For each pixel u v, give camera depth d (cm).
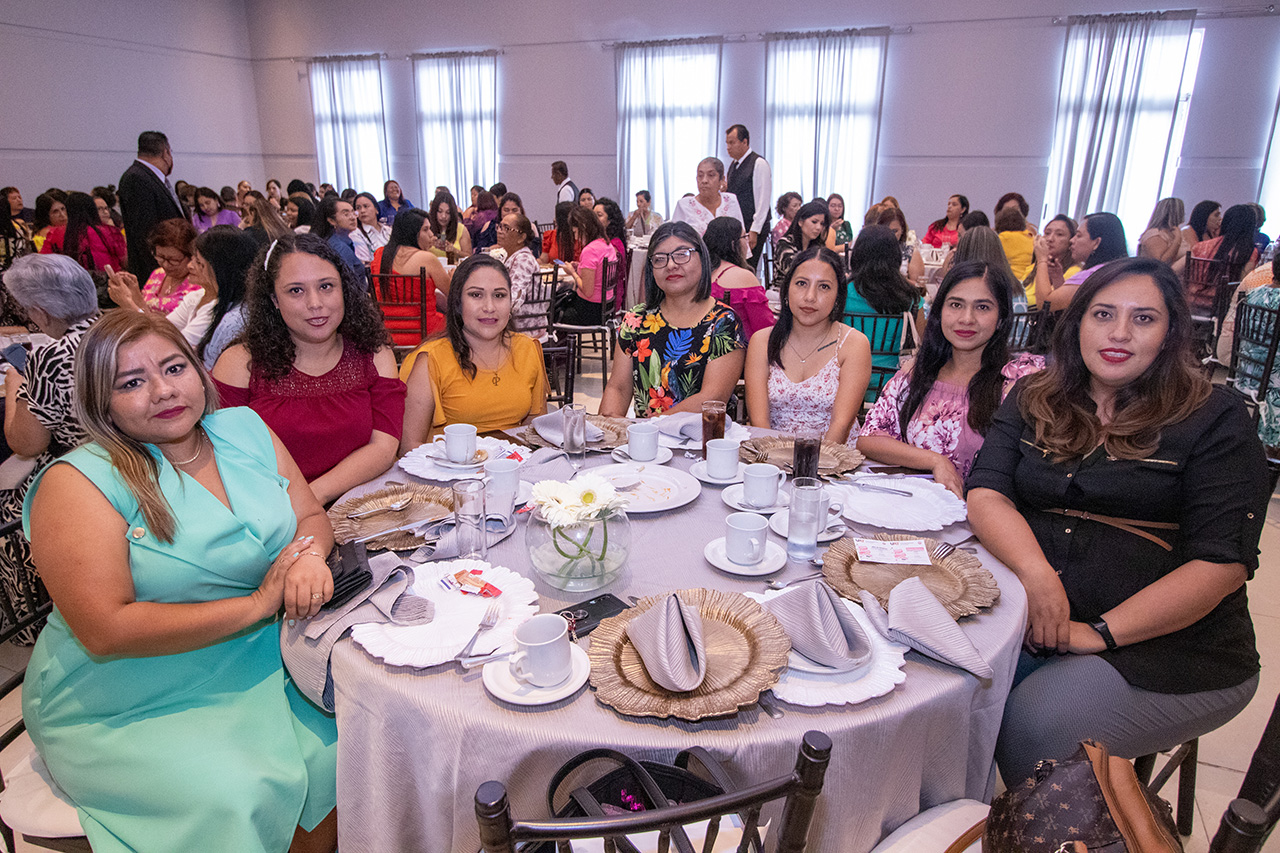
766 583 115
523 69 964
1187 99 728
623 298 524
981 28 771
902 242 607
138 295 288
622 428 188
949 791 102
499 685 90
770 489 139
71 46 920
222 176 1111
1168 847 79
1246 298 321
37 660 115
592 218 479
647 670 88
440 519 129
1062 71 754
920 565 119
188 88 1049
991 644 100
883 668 93
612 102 930
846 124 838
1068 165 769
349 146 1086
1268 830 68
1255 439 127
